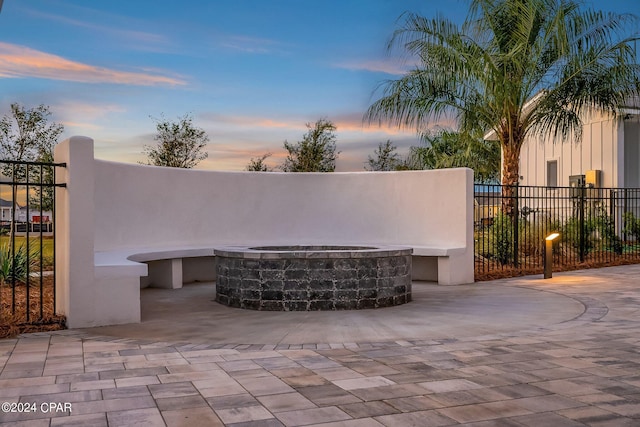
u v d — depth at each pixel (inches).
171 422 127.8
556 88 524.7
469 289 379.9
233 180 456.4
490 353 196.4
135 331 240.4
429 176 443.2
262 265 295.1
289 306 292.2
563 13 494.3
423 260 443.2
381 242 461.4
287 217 474.6
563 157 730.8
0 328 234.5
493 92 502.3
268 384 158.4
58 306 265.0
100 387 155.6
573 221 561.6
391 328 245.6
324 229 475.8
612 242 573.6
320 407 138.3
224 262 316.5
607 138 661.9
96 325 251.1
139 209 394.6
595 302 315.6
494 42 528.4
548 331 237.1
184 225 427.8
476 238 530.6
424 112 530.6
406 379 163.2
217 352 199.8
